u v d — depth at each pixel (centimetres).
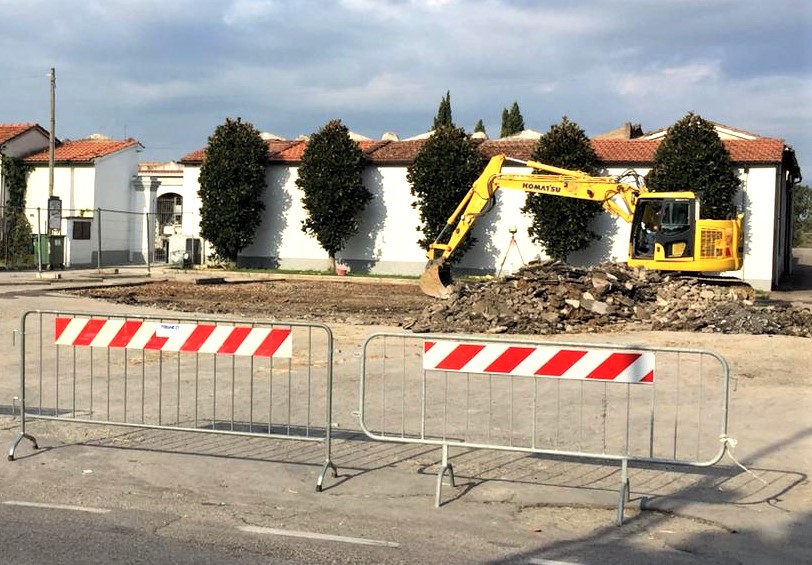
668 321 1738
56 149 4297
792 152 3453
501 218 3566
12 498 641
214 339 775
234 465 744
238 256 3962
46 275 3153
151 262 4359
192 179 4109
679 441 837
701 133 3100
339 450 800
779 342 1512
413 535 568
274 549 534
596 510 633
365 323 1869
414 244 3738
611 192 2392
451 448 813
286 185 3897
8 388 1065
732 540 568
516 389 1084
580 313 1770
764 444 831
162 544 541
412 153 3788
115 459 759
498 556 528
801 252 7569
